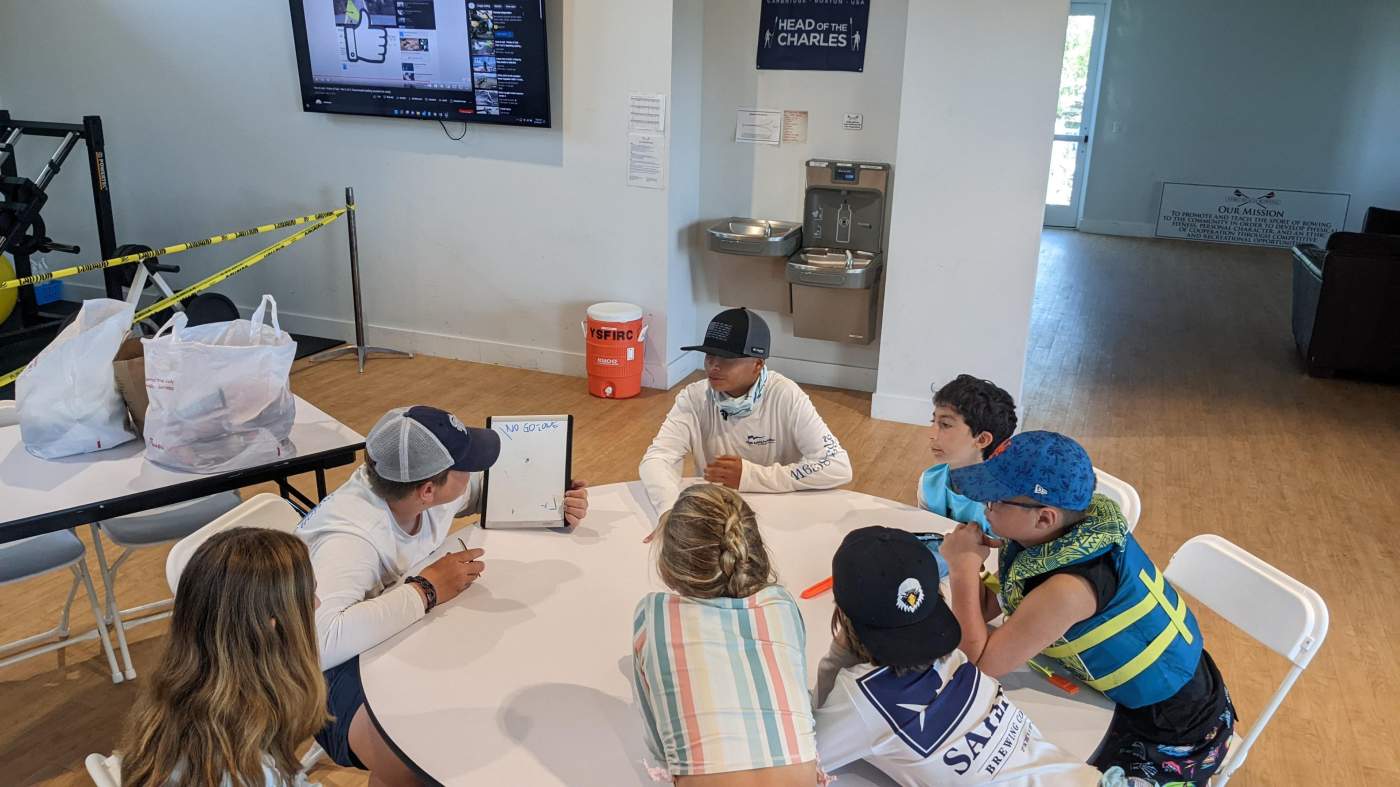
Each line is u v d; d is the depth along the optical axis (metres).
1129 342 6.80
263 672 1.57
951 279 5.00
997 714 1.58
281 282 6.31
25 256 6.02
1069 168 11.04
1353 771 2.79
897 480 4.58
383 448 2.11
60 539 2.91
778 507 2.64
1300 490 4.55
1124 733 1.94
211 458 2.79
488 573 2.28
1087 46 10.61
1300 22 9.74
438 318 6.04
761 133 5.44
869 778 1.70
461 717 1.80
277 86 5.89
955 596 1.92
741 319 2.70
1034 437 1.86
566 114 5.37
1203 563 2.36
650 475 2.64
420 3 5.26
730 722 1.45
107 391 2.88
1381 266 5.72
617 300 5.61
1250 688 3.15
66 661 3.12
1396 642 3.40
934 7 4.63
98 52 6.23
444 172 5.73
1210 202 10.47
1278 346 6.78
